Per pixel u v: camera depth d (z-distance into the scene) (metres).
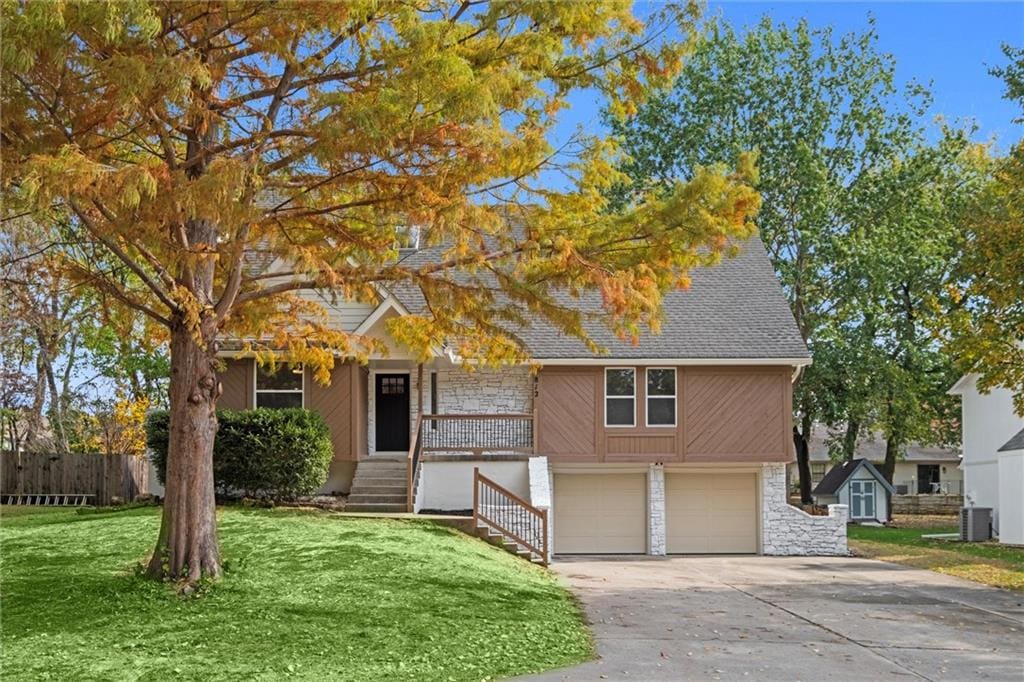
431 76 12.54
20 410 36.53
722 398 28.55
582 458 28.27
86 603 14.66
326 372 17.64
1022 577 21.88
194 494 15.78
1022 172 24.67
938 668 12.90
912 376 40.38
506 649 13.23
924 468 66.06
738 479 29.38
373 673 11.87
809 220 39.47
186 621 13.93
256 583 15.91
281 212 15.00
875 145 41.84
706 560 26.28
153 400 44.62
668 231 14.51
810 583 20.86
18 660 12.09
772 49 42.03
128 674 11.59
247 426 24.69
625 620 15.84
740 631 15.11
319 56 13.96
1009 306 25.28
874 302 39.81
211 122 14.64
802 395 39.75
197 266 14.36
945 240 41.03
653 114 42.28
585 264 14.20
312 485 24.98
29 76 12.26
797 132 41.28
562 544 29.03
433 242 13.83
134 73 11.62
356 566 17.47
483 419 28.02
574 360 28.11
